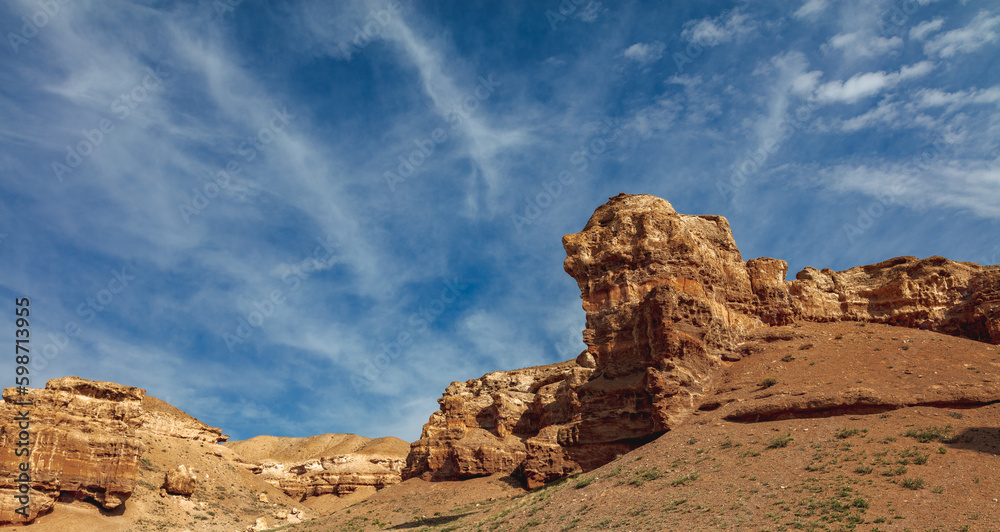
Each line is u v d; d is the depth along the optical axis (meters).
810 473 36.38
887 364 48.94
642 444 51.88
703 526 32.97
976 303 60.53
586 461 53.09
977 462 33.97
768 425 44.38
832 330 60.31
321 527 81.81
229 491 118.88
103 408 90.38
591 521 37.78
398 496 88.81
